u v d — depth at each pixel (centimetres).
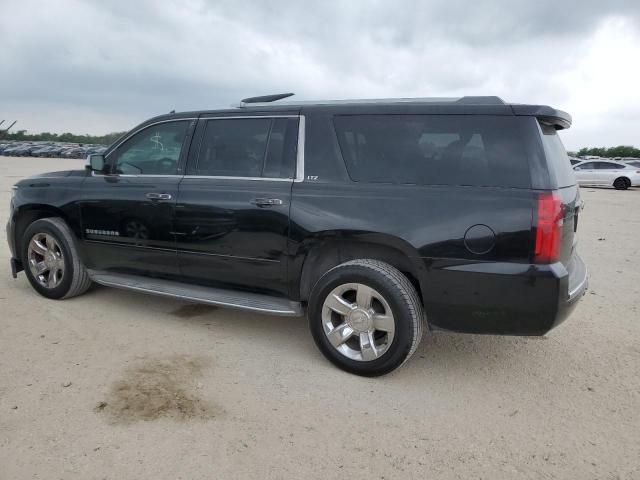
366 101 392
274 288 403
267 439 291
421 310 361
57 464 263
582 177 2666
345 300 372
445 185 345
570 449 289
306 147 392
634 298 572
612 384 367
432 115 356
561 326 481
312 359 399
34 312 480
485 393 351
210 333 445
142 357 391
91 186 482
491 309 334
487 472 268
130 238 459
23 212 523
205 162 434
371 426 307
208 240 418
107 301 518
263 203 392
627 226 1152
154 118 468
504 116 338
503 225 324
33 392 333
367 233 356
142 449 278
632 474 268
